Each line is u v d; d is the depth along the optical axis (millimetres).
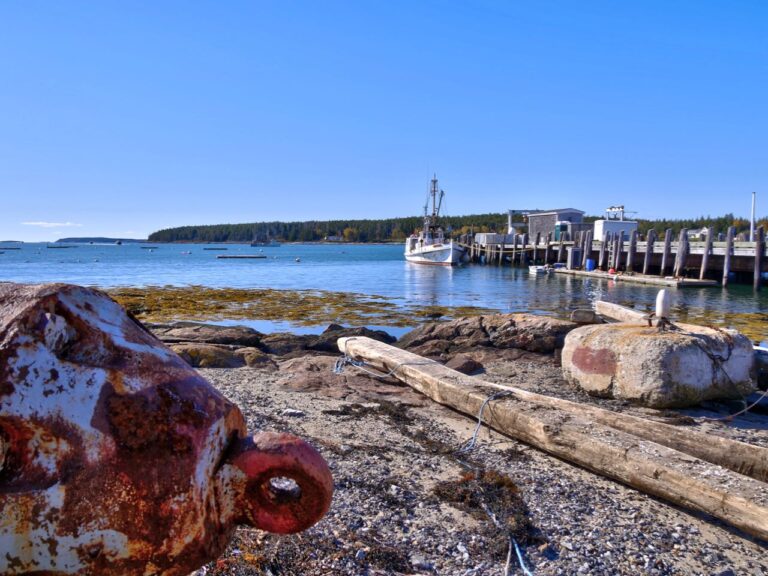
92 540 1533
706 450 5594
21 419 1496
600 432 5539
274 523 1791
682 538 4375
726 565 4059
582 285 34969
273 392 7965
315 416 6891
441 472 5355
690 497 4574
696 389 7578
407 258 65000
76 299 1744
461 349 11266
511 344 11117
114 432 1566
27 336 1557
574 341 8523
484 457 5758
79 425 1540
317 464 1781
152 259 77688
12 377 1509
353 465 5363
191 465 1621
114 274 46812
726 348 7742
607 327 8586
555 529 4410
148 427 1601
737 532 4480
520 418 6059
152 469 1580
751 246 31328
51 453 1514
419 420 6883
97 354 1684
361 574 3648
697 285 32656
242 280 40219
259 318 20547
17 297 1646
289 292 29781
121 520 1552
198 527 1633
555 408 6312
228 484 1761
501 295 29469
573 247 45969
